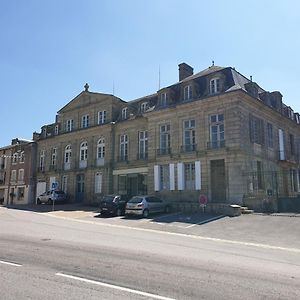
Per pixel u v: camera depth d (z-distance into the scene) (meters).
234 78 26.39
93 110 37.00
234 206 21.67
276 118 30.72
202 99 26.27
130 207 23.23
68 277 6.68
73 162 38.00
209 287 6.23
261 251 11.32
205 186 25.59
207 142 26.05
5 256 8.73
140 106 33.31
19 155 46.75
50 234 13.52
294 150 33.50
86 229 16.06
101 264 7.91
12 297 5.43
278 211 23.56
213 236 15.31
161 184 28.55
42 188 42.00
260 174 26.69
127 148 33.12
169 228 17.72
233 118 24.89
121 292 5.75
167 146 28.78
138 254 9.40
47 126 43.94
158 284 6.32
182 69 32.62
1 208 31.30
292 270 8.07
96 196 34.31
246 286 6.38
